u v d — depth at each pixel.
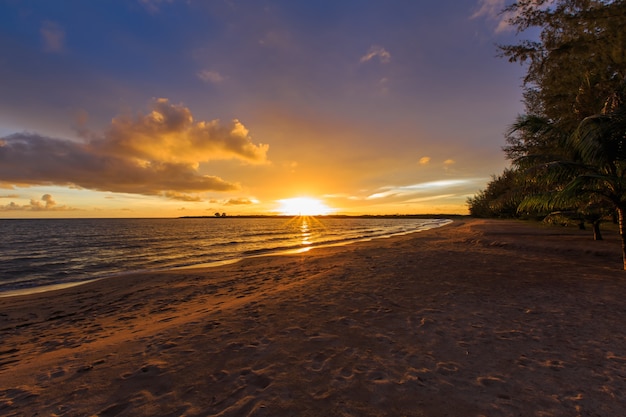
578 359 3.71
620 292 6.80
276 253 21.77
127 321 6.76
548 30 10.03
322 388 3.13
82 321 6.97
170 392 3.11
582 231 23.03
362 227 76.06
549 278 8.51
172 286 10.54
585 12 8.64
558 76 10.67
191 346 4.36
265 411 2.73
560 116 11.59
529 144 15.60
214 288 10.00
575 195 8.90
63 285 12.22
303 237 41.06
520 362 3.66
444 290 7.50
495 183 46.72
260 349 4.20
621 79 9.23
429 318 5.41
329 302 6.67
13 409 2.87
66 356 4.31
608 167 8.74
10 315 7.55
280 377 3.38
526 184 10.40
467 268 10.50
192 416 2.68
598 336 4.41
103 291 10.10
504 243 16.84
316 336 4.66
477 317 5.42
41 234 47.94
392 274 9.88
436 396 2.95
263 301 6.89
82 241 34.75
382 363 3.71
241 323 5.35
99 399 3.02
